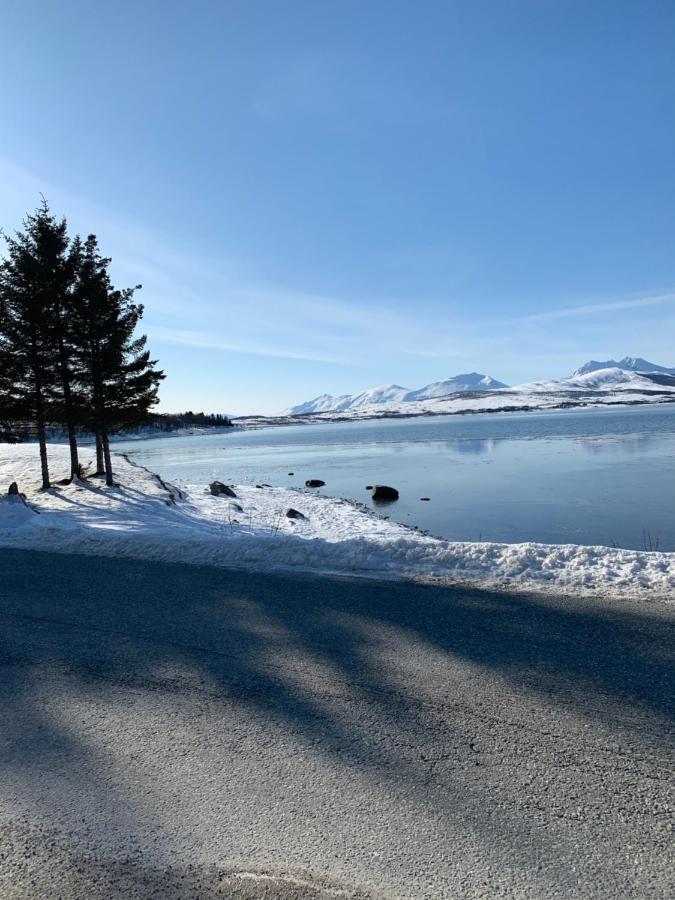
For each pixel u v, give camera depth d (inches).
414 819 98.6
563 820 96.5
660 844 90.1
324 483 1221.1
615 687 141.2
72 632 199.8
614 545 546.6
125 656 176.2
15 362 693.9
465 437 2977.4
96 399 757.3
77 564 307.0
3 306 693.9
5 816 104.9
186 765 118.0
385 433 4256.9
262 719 135.1
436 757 116.3
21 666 172.1
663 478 1027.9
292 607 216.2
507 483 1078.4
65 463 1003.3
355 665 162.1
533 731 124.2
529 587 227.6
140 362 788.6
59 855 94.3
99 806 106.3
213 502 815.1
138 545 333.4
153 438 5354.3
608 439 2196.1
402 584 241.1
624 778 107.0
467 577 245.9
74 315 748.0
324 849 92.6
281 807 103.5
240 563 290.2
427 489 1056.8
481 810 99.9
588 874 85.0
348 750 120.5
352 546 291.4
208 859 91.7
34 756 123.8
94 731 133.1
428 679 151.3
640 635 171.9
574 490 939.3
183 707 142.6
